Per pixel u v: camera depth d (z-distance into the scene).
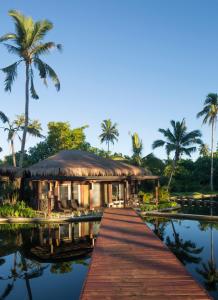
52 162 27.25
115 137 79.88
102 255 9.70
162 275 7.69
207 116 53.19
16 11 29.42
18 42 30.17
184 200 37.28
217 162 56.44
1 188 28.41
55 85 31.25
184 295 6.43
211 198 44.19
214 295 9.04
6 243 15.94
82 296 6.43
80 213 23.33
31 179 26.80
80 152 30.92
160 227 20.20
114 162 30.83
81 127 50.16
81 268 11.84
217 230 19.19
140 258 9.31
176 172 52.91
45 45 30.44
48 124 49.00
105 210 22.47
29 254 13.87
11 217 22.56
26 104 30.30
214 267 11.74
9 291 9.60
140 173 30.34
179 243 15.80
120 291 6.68
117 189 32.84
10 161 52.47
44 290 9.66
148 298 6.29
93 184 30.05
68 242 16.11
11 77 30.06
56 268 11.87
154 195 33.53
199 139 47.81
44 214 23.19
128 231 13.96
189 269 11.54
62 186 28.66
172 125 48.97
